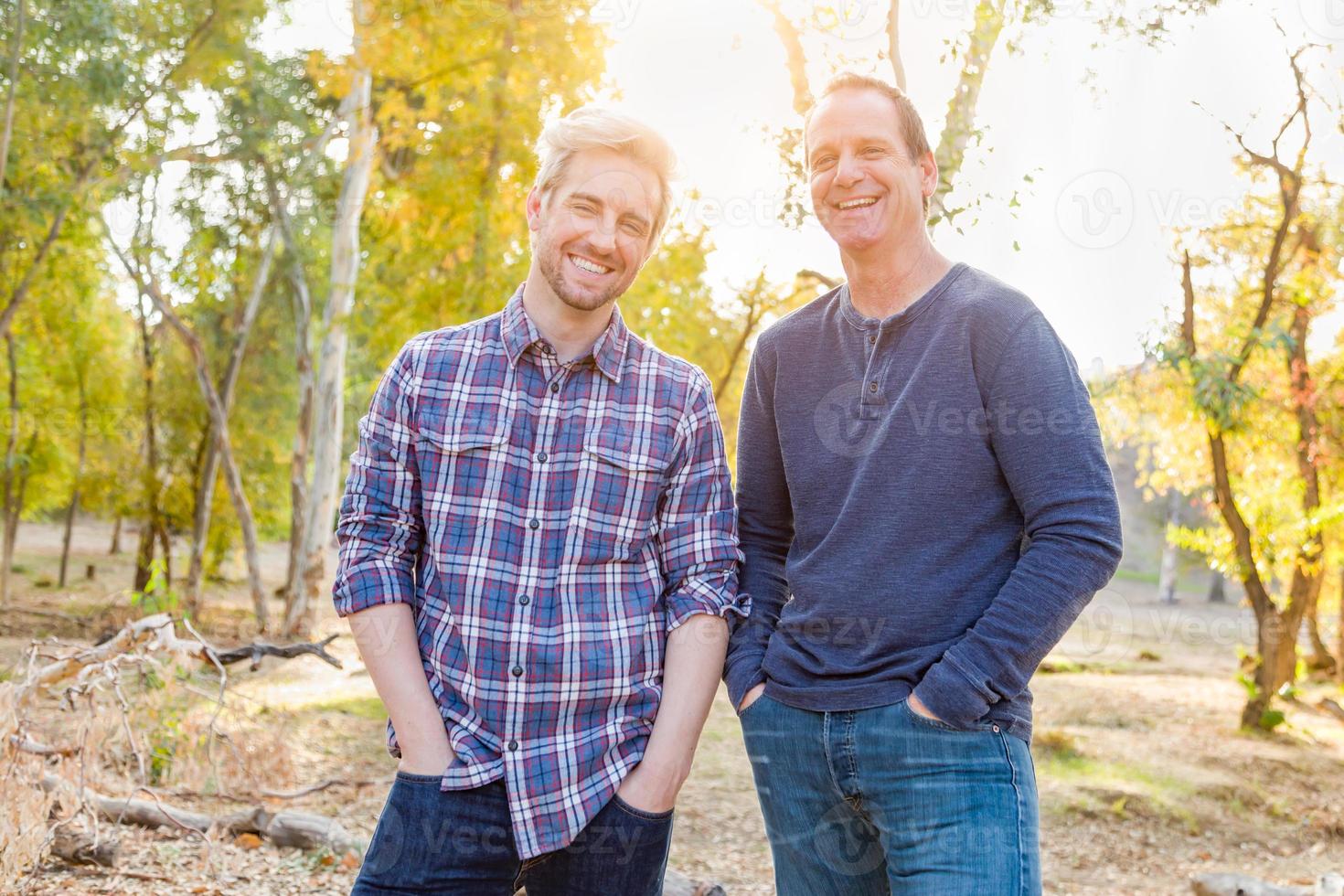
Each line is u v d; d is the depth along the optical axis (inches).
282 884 134.5
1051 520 66.3
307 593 526.9
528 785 67.4
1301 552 398.0
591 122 71.4
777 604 81.7
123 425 635.5
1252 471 408.5
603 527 71.1
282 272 588.4
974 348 70.1
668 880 141.8
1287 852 224.5
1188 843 223.6
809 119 78.5
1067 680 422.3
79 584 716.0
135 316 615.2
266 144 490.3
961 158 166.1
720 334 236.8
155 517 623.5
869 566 70.7
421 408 71.4
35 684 133.9
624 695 70.3
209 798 163.2
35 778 131.3
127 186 478.6
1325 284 363.6
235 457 653.9
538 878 71.0
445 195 288.4
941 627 69.3
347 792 193.3
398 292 316.5
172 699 161.2
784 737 73.9
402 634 69.4
